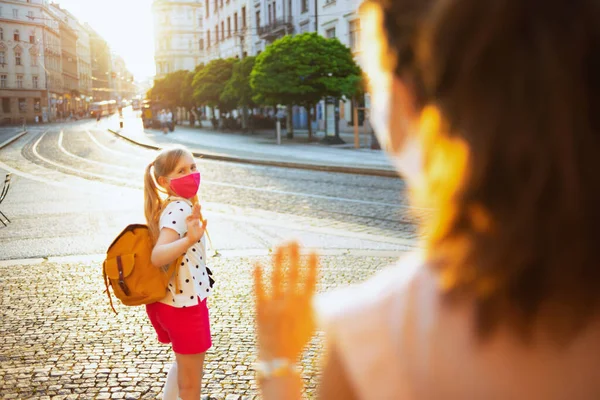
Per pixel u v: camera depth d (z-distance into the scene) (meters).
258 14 54.09
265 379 0.77
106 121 76.25
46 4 82.81
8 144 34.44
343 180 16.41
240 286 6.29
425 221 0.64
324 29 39.50
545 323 0.57
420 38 0.60
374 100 0.68
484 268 0.57
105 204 12.88
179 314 2.91
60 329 5.02
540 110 0.53
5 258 7.93
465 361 0.60
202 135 41.28
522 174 0.54
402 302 0.66
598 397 0.57
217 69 45.50
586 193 0.53
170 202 2.90
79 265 7.47
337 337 0.69
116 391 3.81
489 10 0.54
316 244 8.45
